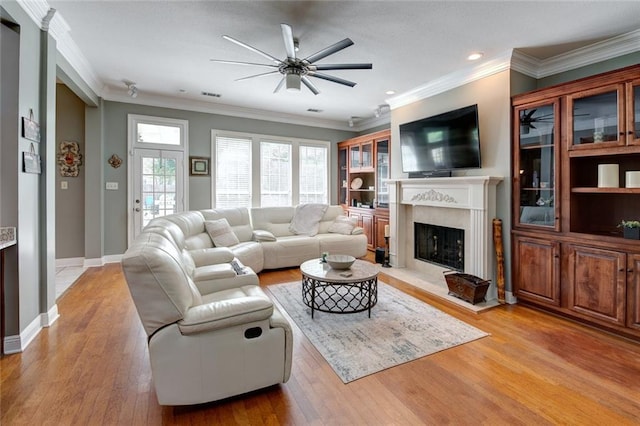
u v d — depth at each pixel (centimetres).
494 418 172
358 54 344
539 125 321
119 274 448
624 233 262
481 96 371
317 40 316
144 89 488
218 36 313
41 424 164
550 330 280
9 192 234
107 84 468
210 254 326
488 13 263
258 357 184
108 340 256
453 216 404
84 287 391
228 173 605
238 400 185
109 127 505
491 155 362
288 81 311
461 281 350
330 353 239
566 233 298
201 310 173
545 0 243
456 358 234
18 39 236
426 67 380
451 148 400
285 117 651
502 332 276
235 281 272
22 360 225
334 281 293
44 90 274
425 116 454
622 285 260
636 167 284
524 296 334
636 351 244
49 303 282
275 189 657
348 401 186
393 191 489
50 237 282
